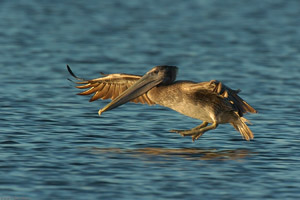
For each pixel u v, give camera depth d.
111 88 13.70
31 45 30.80
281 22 41.97
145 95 13.80
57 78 22.55
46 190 10.10
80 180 10.66
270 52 29.97
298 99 19.11
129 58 28.02
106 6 49.28
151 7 49.41
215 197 9.89
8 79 21.83
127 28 38.47
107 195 9.90
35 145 13.07
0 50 28.83
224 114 12.45
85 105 17.92
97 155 12.39
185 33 36.78
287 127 15.31
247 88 21.06
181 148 13.20
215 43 33.06
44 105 17.66
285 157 12.47
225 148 13.27
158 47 31.45
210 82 11.45
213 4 51.62
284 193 10.18
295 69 25.20
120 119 16.11
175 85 12.45
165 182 10.64
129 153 12.61
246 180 10.86
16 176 10.81
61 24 39.22
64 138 13.80
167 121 16.05
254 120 16.16
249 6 50.50
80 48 30.53
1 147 12.82
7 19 40.41
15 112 16.55
